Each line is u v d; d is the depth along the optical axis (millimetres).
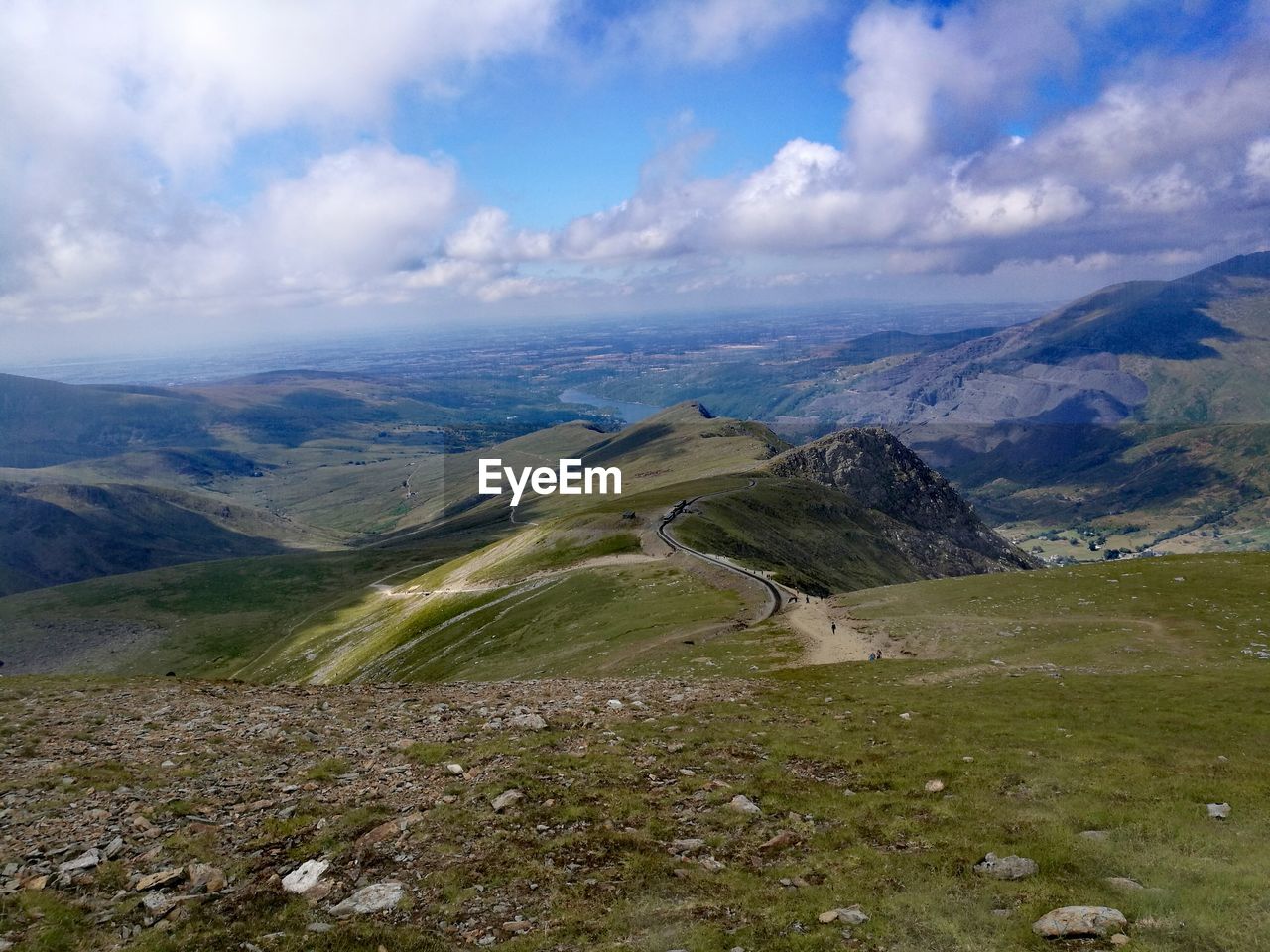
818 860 16250
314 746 25156
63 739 25750
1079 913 12922
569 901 14391
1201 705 31188
